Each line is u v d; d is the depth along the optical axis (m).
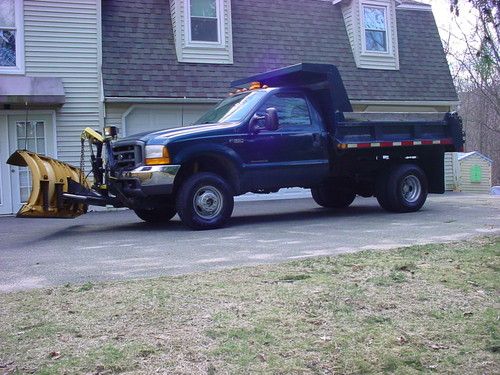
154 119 13.89
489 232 7.24
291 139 8.94
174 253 6.28
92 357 3.15
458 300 4.25
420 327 3.72
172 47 14.14
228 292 4.34
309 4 16.30
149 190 8.01
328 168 9.32
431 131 10.06
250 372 3.04
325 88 9.24
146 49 13.83
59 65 13.02
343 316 3.85
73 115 13.10
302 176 9.14
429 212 9.91
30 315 3.87
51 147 12.98
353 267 5.16
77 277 5.11
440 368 3.20
